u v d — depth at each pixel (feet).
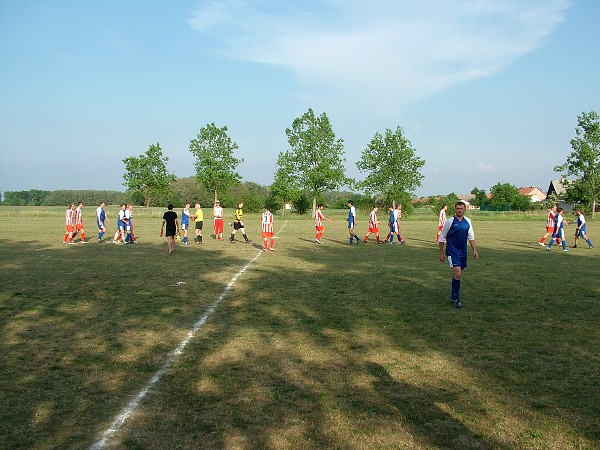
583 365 19.95
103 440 13.70
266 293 34.99
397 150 183.32
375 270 46.42
